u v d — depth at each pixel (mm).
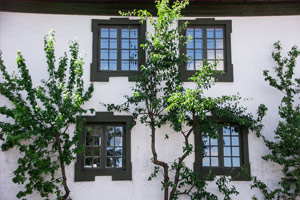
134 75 9742
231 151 9648
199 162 9430
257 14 10094
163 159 9414
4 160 9180
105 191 9250
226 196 9016
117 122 9625
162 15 8758
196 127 9555
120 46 10031
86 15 10016
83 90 9141
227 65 9922
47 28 9891
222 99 8445
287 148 8898
